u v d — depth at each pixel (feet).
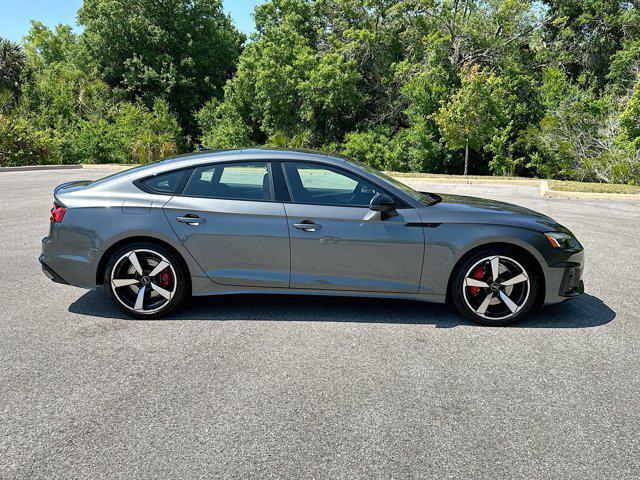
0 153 85.97
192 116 154.51
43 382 11.09
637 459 8.54
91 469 8.25
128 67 147.43
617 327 14.35
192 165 15.08
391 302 16.31
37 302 16.33
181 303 15.01
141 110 121.80
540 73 112.37
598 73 118.73
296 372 11.56
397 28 118.93
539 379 11.28
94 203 14.83
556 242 14.15
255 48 128.36
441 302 14.58
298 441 8.98
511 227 14.08
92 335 13.69
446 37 106.32
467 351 12.71
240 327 14.25
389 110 118.73
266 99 123.03
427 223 14.15
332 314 15.26
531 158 91.97
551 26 121.49
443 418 9.72
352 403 10.24
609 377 11.39
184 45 152.97
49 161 94.02
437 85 103.09
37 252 22.91
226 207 14.55
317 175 14.70
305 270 14.48
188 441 8.98
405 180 65.98
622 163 64.59
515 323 14.53
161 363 12.01
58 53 198.39
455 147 89.86
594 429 9.39
